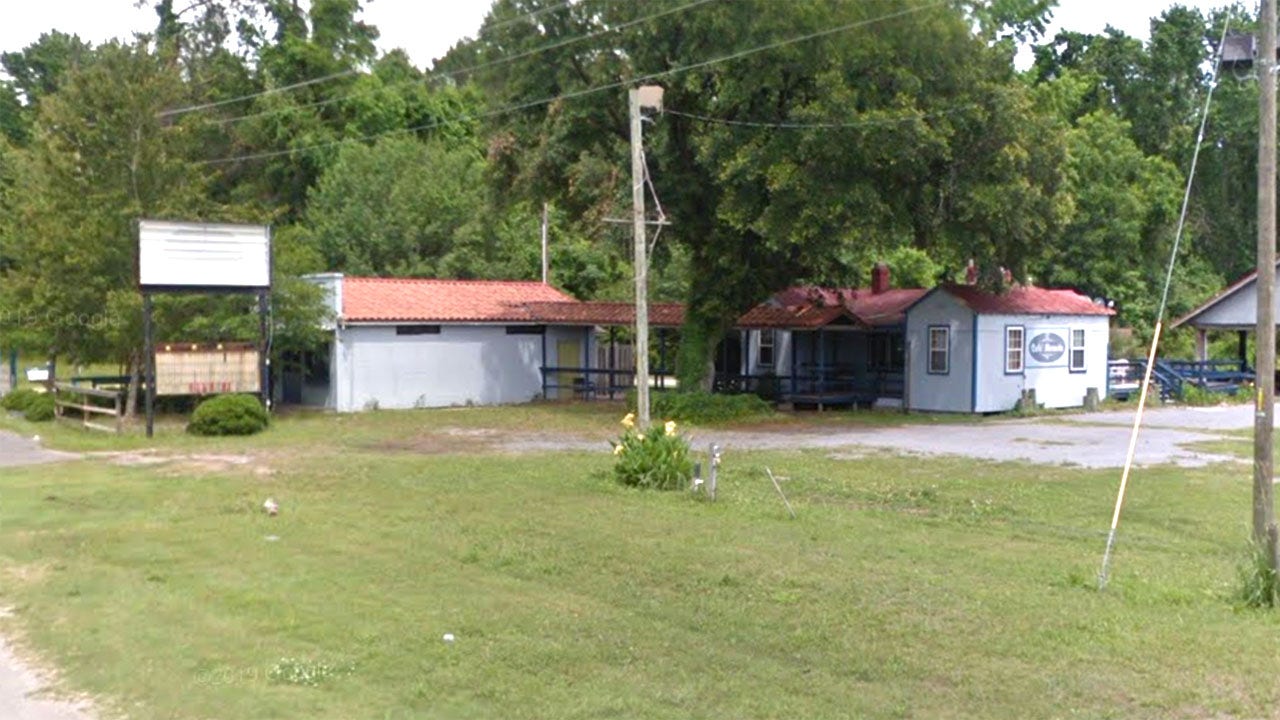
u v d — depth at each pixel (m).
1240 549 13.45
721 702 7.81
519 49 32.47
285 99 56.88
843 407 37.31
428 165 53.38
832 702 7.77
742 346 41.72
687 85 30.02
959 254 31.14
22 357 46.78
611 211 31.19
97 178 30.34
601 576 11.64
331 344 35.81
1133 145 54.25
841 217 29.48
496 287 41.62
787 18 28.12
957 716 7.48
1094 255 51.28
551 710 7.71
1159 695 7.84
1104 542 13.79
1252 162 62.62
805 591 10.88
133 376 31.38
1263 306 11.05
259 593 11.12
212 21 60.75
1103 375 38.06
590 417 33.28
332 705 7.96
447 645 9.24
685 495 17.34
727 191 30.38
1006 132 30.05
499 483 18.88
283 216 54.50
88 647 9.56
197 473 20.70
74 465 22.09
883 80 29.16
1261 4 11.20
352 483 19.12
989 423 31.56
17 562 12.94
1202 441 26.22
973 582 11.29
